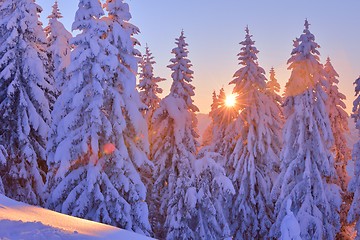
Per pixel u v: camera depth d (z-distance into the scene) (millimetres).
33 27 22203
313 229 23312
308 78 24547
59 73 23781
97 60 17594
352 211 24562
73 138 17156
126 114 18984
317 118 24312
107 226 9898
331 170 24281
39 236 6801
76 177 17078
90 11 18078
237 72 28469
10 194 21406
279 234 24078
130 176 17656
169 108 27484
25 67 21672
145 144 18984
